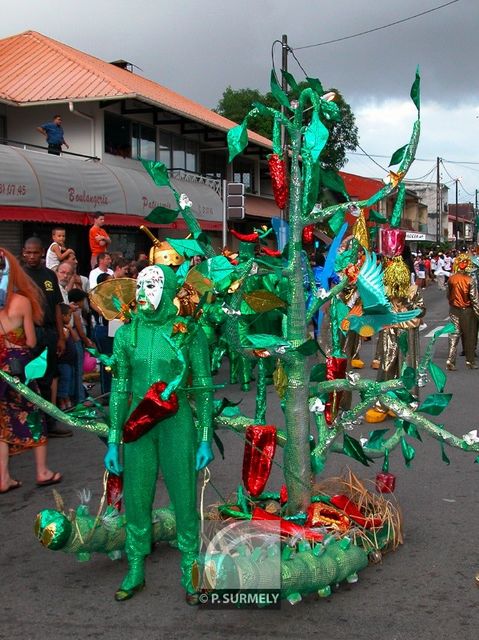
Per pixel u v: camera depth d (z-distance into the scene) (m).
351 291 5.20
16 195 15.31
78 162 18.12
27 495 5.97
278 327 4.33
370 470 6.50
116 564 4.46
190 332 3.70
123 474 3.91
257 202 32.44
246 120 4.00
